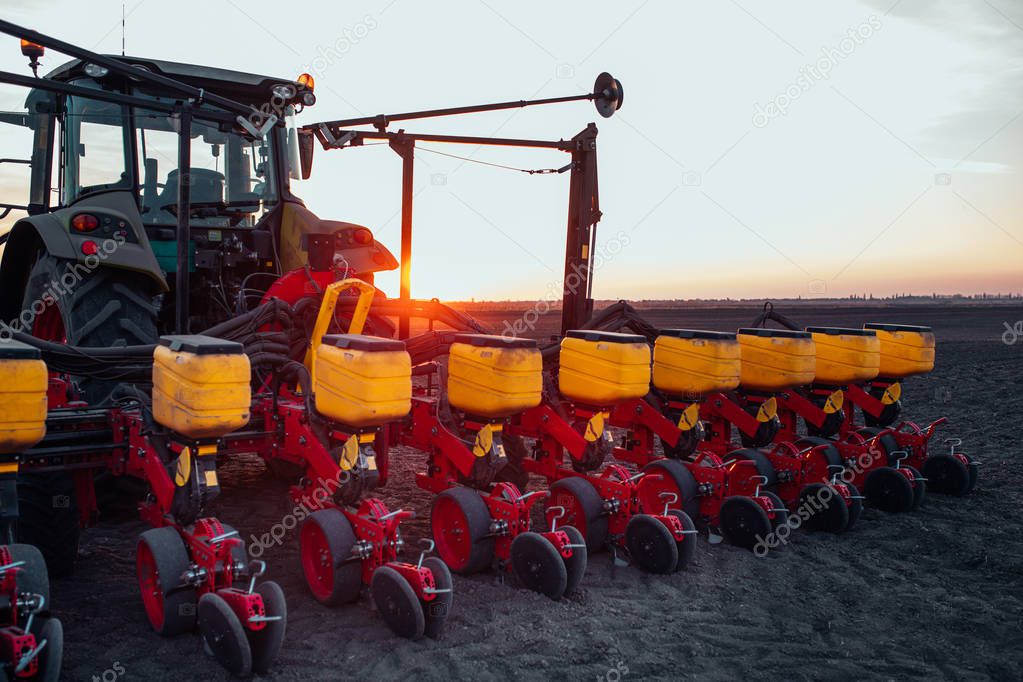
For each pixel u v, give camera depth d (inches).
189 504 142.1
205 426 135.3
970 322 1646.2
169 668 130.6
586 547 183.6
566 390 210.2
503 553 177.0
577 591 172.7
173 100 235.9
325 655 137.9
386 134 237.3
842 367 257.3
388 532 154.9
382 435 187.8
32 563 123.6
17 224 225.5
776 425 242.4
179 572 137.8
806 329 268.8
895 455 258.4
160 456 150.6
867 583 183.9
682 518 189.0
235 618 126.1
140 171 231.8
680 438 223.1
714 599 172.4
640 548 185.9
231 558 138.6
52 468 154.6
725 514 209.9
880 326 277.7
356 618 154.3
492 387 179.3
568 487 196.1
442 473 194.5
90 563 180.1
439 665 135.1
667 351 226.8
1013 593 178.9
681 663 139.9
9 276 247.9
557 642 145.9
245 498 239.3
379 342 153.8
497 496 179.6
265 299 204.7
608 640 147.5
